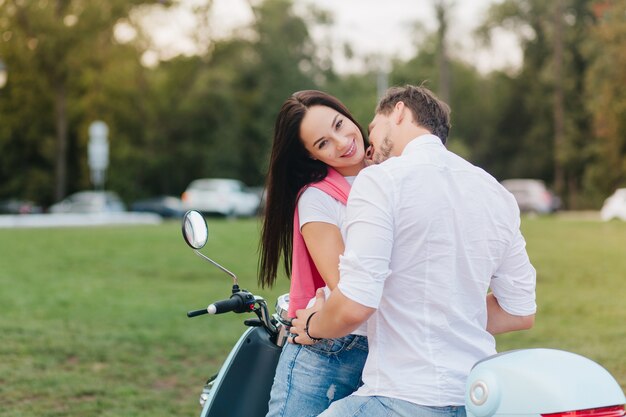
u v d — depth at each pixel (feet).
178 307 31.96
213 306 9.02
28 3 137.18
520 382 6.89
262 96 176.24
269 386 9.34
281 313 9.10
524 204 132.87
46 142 160.04
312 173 8.87
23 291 35.40
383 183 7.41
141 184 174.91
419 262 7.43
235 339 25.99
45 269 43.21
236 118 173.17
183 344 25.16
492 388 6.96
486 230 7.70
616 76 121.08
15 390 19.69
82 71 149.18
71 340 25.39
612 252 51.96
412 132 8.07
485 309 7.81
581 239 62.13
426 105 8.13
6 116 154.51
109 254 50.49
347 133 8.77
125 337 25.95
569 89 185.98
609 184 143.64
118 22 146.20
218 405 9.26
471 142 208.74
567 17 188.55
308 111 8.79
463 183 7.68
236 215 118.11
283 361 8.77
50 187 164.76
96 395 19.52
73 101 160.25
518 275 8.14
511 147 205.57
